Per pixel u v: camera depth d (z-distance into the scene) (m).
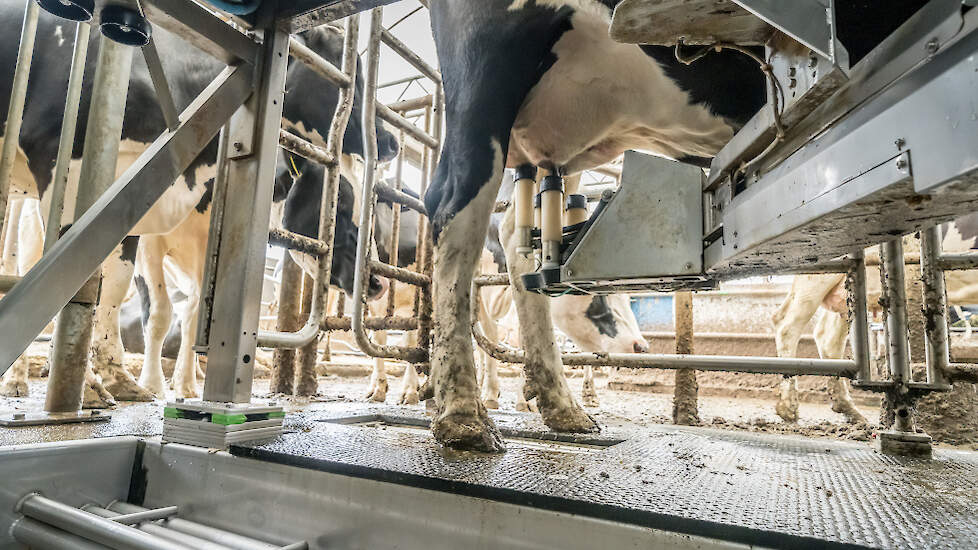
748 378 6.47
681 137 1.96
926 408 2.49
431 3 1.89
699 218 1.34
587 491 0.92
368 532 1.02
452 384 1.41
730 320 6.95
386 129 4.32
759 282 7.13
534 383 1.85
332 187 2.37
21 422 1.44
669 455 1.35
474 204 1.53
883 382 1.56
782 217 0.88
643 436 1.68
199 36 1.34
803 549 0.73
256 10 1.54
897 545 0.72
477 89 1.59
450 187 1.61
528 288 1.70
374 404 2.73
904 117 0.63
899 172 0.63
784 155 0.94
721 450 1.46
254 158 1.46
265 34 1.52
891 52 0.69
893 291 1.57
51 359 1.59
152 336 3.06
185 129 1.31
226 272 1.44
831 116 0.80
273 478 1.15
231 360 1.38
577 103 1.86
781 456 1.39
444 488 0.96
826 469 1.23
